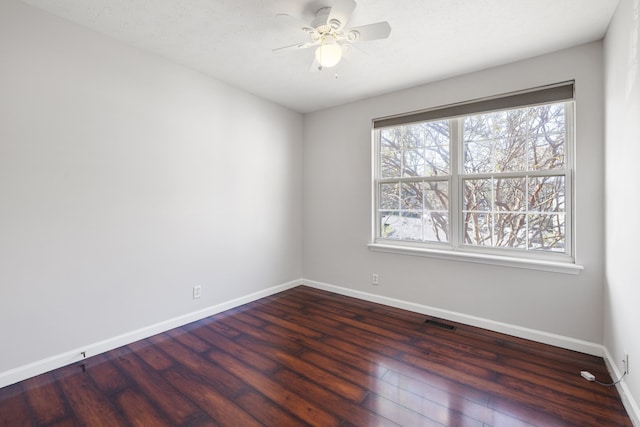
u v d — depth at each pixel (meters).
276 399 1.83
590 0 1.89
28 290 2.01
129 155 2.49
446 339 2.62
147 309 2.63
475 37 2.31
